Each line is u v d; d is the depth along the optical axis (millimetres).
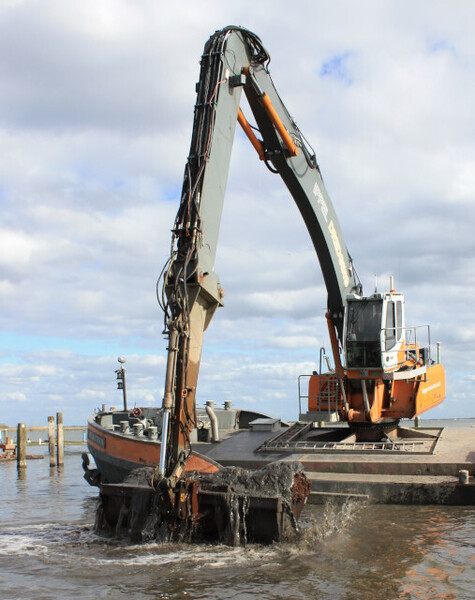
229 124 12492
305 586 7895
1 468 27391
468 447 14609
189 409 10359
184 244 10797
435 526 10922
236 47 13109
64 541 10578
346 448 15070
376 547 9664
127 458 14508
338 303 17531
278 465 10500
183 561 9031
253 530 9812
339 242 17906
